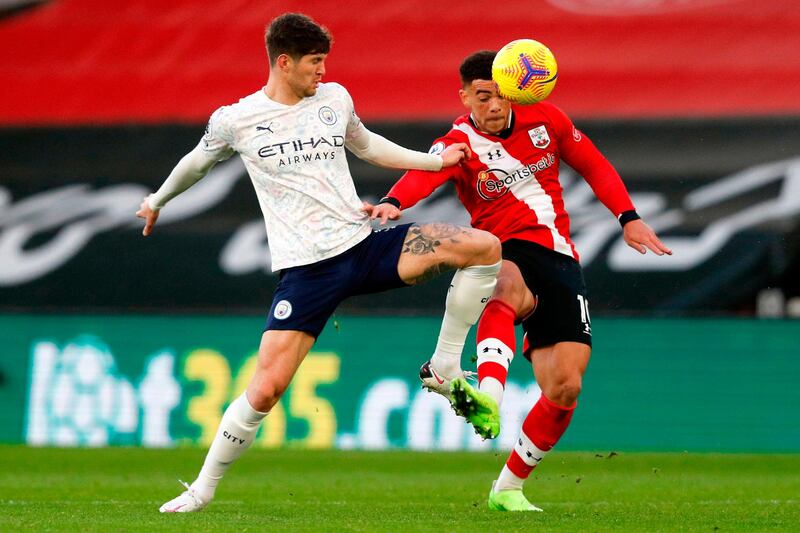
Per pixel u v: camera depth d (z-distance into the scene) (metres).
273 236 19.42
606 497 27.20
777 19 48.62
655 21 49.25
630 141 46.47
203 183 47.91
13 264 48.03
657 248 21.94
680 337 44.22
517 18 50.16
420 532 17.27
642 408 44.03
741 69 47.38
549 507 23.23
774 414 43.53
